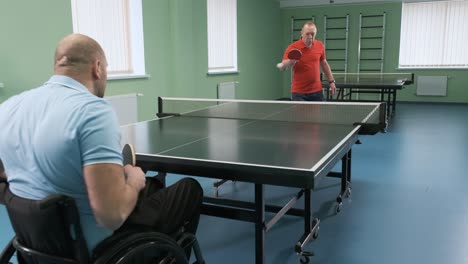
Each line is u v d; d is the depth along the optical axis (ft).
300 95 14.96
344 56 32.94
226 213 6.44
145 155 5.63
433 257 7.32
